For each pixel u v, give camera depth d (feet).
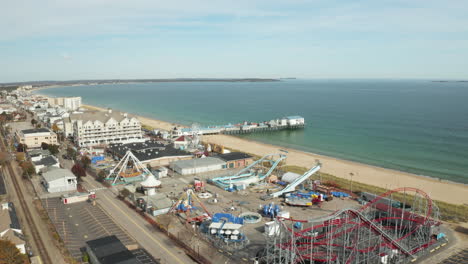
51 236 303.48
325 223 304.30
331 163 634.84
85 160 536.01
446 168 597.52
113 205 385.91
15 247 246.27
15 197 408.26
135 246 284.61
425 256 278.87
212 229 306.96
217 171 540.93
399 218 311.06
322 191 439.22
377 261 268.00
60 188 433.48
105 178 476.95
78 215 354.33
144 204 376.27
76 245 287.07
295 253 252.83
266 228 302.45
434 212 364.58
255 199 416.26
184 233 315.37
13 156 617.21
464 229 336.70
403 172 580.30
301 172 554.46
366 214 347.36
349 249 279.49
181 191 438.81
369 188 474.08
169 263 261.03
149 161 552.82
